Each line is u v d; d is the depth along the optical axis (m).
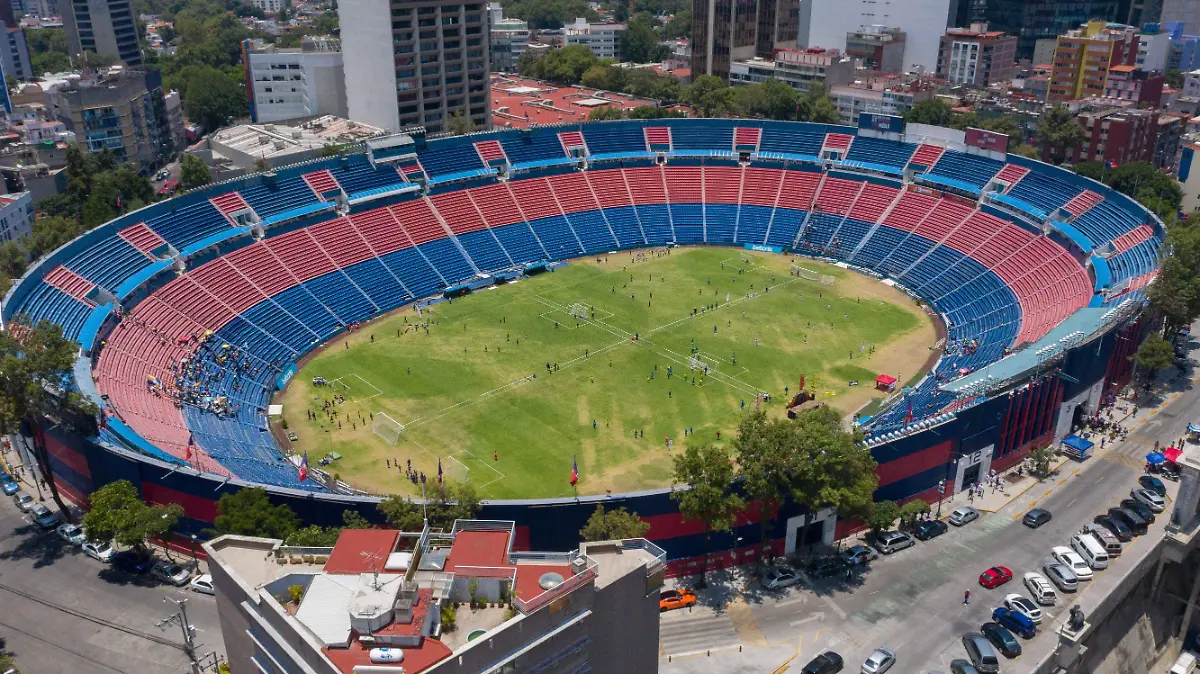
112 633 88.56
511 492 114.00
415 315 171.12
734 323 166.62
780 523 99.50
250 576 59.78
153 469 99.81
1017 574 97.12
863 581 96.81
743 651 86.81
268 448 123.94
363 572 57.47
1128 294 138.62
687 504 92.62
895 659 85.00
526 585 58.03
